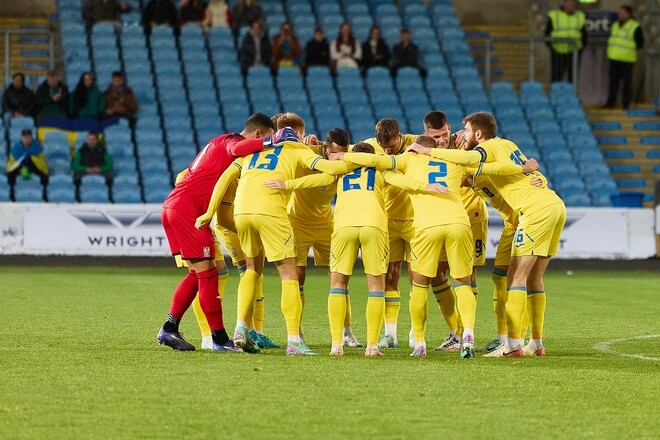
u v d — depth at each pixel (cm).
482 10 8781
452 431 1886
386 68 7731
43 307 3856
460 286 2742
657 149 7931
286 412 2017
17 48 7869
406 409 2055
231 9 8100
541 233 2744
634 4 8438
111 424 1912
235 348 2800
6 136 6975
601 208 6381
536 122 7669
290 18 8212
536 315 2827
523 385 2316
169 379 2336
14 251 6162
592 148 7575
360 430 1886
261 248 2900
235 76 7562
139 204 6284
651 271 5862
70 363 2547
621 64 7962
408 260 3070
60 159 6844
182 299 2808
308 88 7562
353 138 7312
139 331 3216
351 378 2372
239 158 2809
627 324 3575
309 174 2891
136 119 7169
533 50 7981
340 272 2762
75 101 6994
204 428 1888
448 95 7694
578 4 8369
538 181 2791
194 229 2770
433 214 2727
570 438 1848
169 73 7544
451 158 2734
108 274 5341
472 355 2723
